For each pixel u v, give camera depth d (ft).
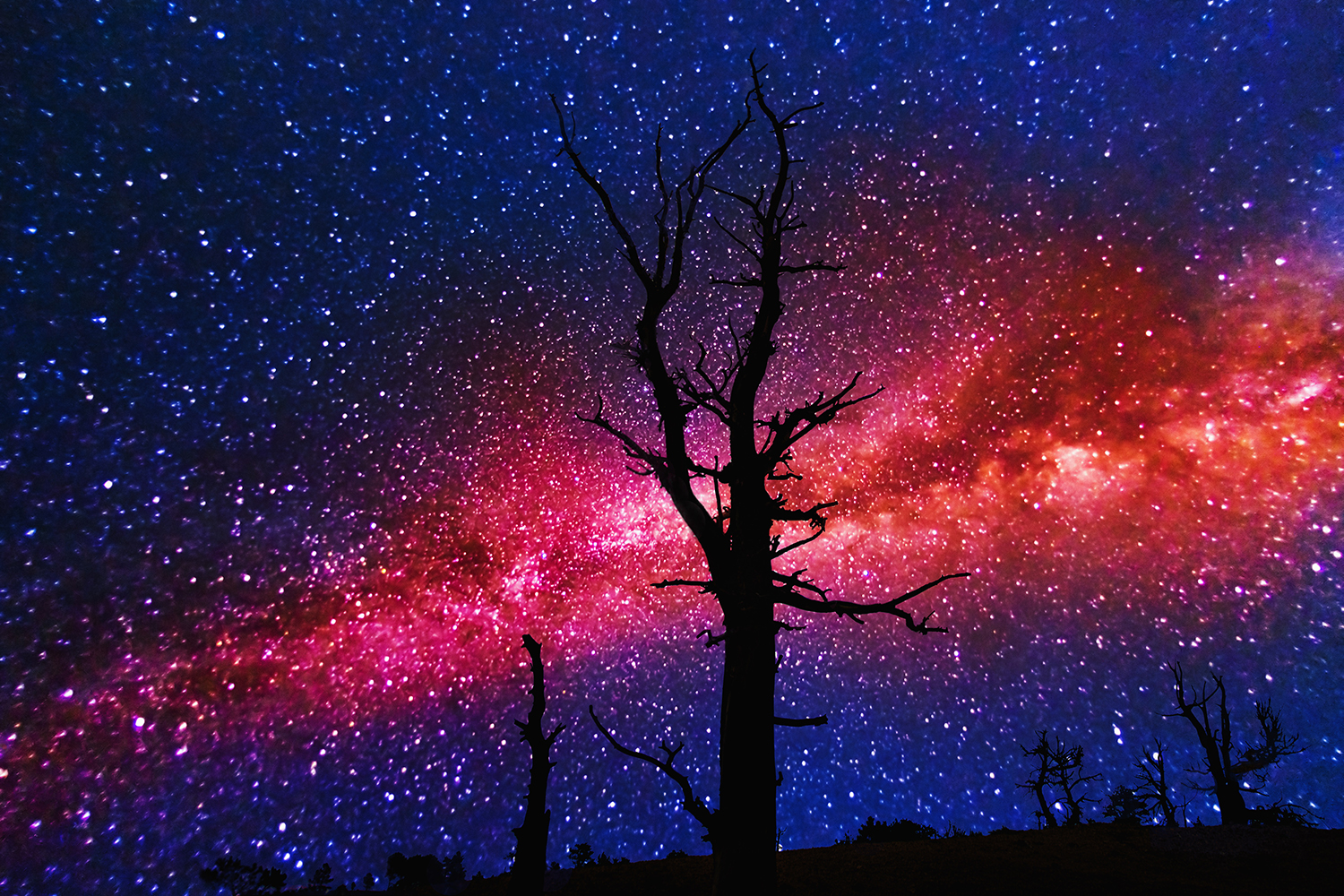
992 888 25.12
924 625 11.85
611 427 15.88
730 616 12.36
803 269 15.55
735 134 16.31
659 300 15.80
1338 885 23.59
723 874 10.16
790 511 13.74
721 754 11.34
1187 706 43.47
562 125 15.94
